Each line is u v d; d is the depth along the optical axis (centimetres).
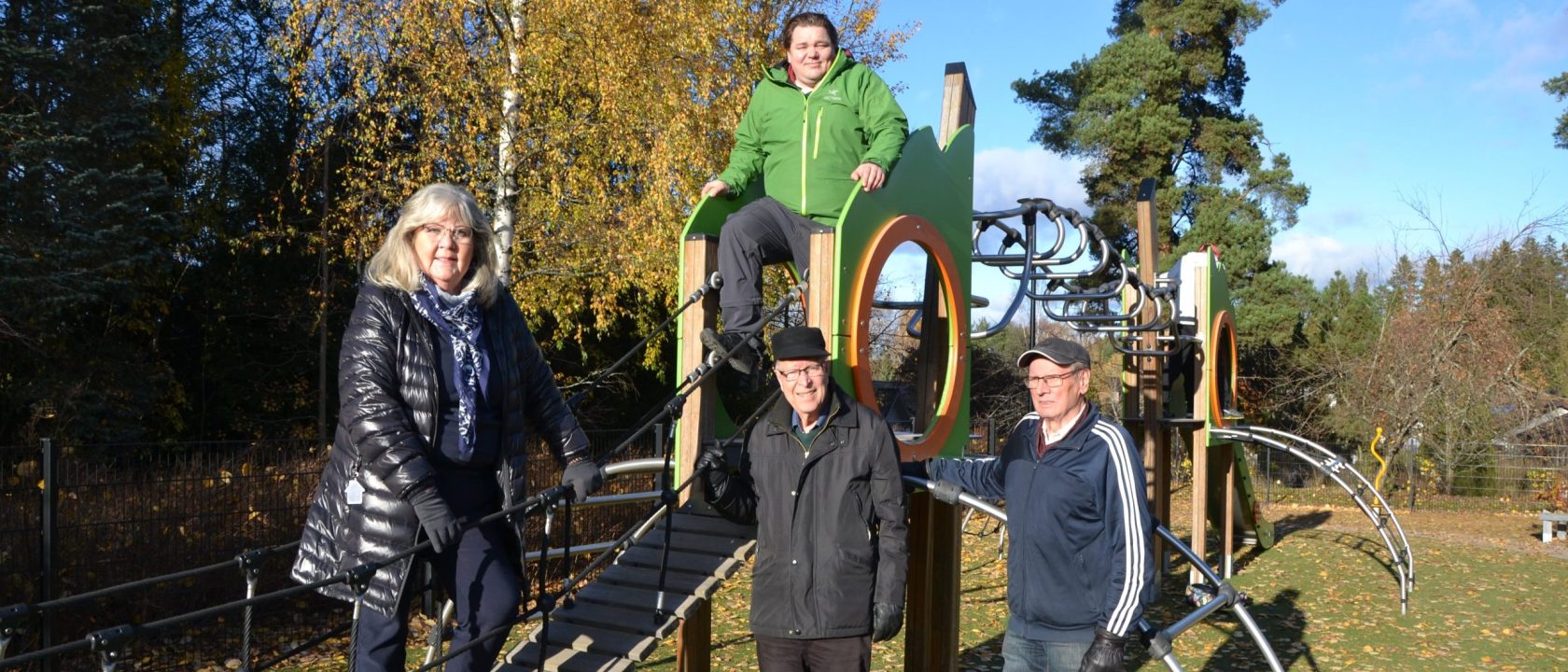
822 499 348
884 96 467
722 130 1307
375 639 261
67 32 1261
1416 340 2216
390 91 1391
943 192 532
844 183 462
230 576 771
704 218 476
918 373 578
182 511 745
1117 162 2767
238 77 1802
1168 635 377
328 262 1666
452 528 260
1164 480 1283
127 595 714
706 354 458
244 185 1753
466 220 278
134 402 1421
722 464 370
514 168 1359
